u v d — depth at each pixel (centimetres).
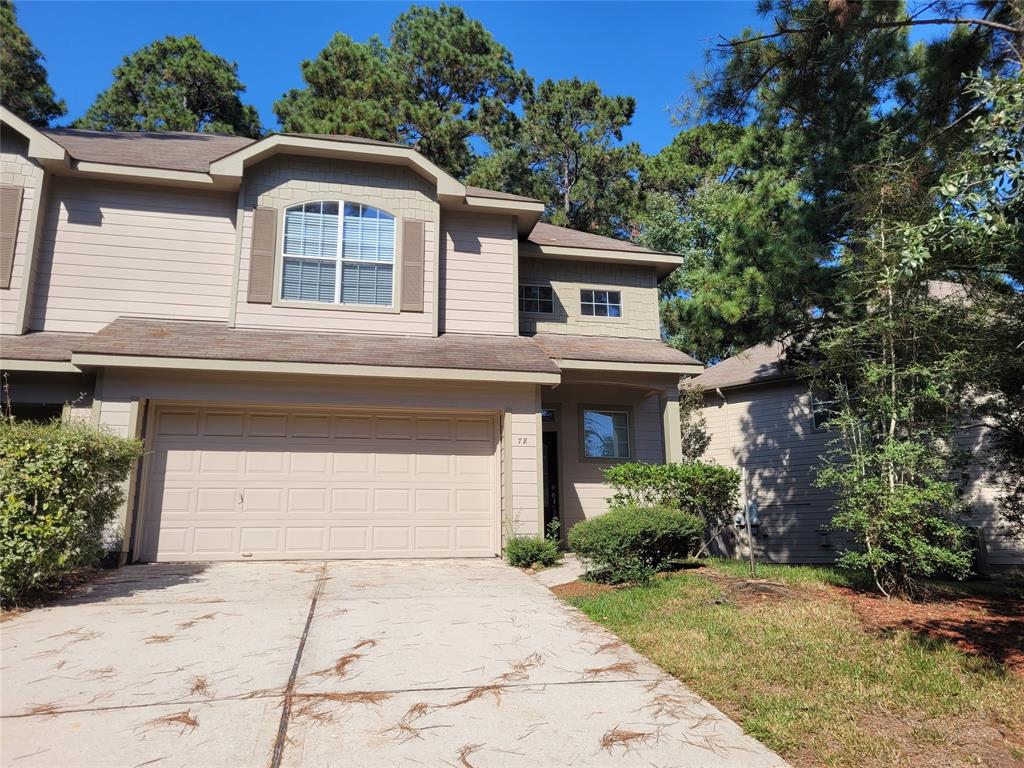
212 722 365
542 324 1301
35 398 946
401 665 468
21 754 323
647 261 1352
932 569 658
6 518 600
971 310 679
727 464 1694
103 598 668
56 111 2325
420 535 1001
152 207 1077
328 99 2783
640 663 481
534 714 386
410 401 999
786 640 524
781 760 334
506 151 2944
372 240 1115
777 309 1093
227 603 650
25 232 1012
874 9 890
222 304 1077
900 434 718
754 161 1295
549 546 935
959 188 420
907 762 329
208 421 960
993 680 439
